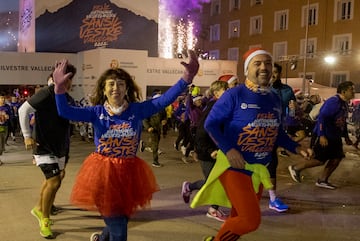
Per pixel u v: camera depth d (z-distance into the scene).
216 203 3.72
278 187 7.40
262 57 3.48
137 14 19.58
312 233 5.00
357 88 33.03
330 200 6.54
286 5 39.97
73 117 3.43
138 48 19.80
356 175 8.76
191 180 7.92
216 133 3.41
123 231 3.46
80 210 5.74
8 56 15.99
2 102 10.30
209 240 3.61
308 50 38.47
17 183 7.45
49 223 4.80
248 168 3.47
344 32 35.94
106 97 3.60
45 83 16.52
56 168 4.74
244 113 3.43
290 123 12.34
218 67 18.41
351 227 5.24
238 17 44.34
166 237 4.80
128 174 3.48
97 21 19.16
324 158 7.16
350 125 17.69
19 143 13.44
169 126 17.45
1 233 4.89
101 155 3.52
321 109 7.02
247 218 3.33
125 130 3.48
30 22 19.56
